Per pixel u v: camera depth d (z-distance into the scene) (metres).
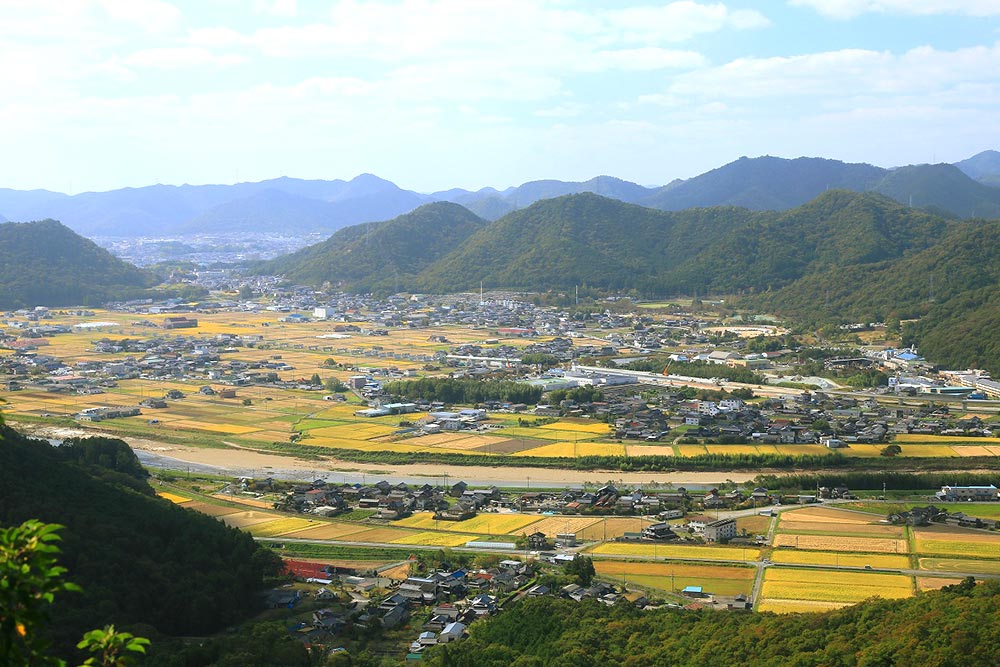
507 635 197.25
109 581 199.75
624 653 180.12
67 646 172.62
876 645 157.12
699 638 180.12
